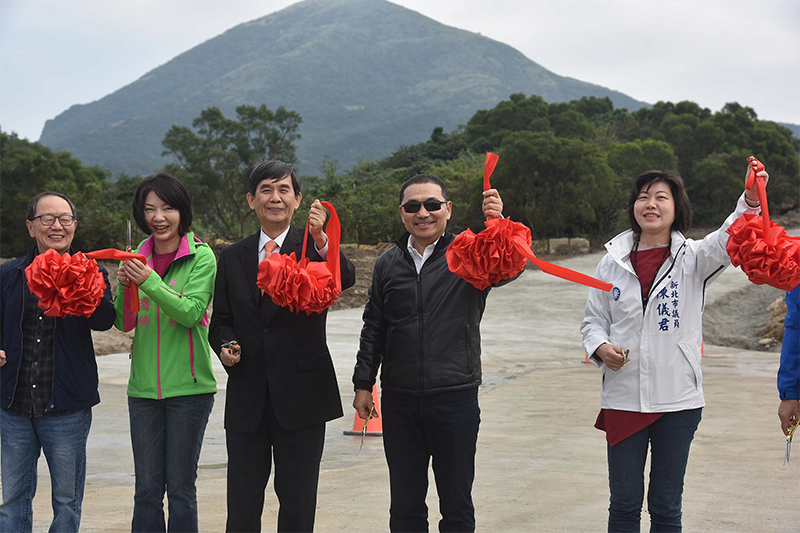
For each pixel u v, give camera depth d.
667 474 3.21
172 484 3.60
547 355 14.09
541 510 4.66
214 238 34.22
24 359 3.53
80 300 3.29
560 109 50.06
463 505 3.43
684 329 3.23
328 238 3.36
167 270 3.67
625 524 3.24
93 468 6.27
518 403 9.32
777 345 15.49
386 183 40.19
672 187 3.34
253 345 3.48
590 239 34.28
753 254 2.89
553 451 6.55
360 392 3.65
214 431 7.84
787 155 48.50
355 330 16.03
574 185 32.09
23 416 3.53
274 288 3.19
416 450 3.49
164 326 3.60
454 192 35.88
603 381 3.34
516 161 31.89
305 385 3.48
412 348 3.44
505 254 3.02
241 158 38.47
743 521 4.32
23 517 3.57
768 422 7.61
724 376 11.26
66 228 3.65
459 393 3.42
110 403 8.91
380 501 4.98
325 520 4.50
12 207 31.59
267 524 4.56
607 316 3.40
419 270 3.54
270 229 3.63
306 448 3.49
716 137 45.28
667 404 3.19
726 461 5.94
